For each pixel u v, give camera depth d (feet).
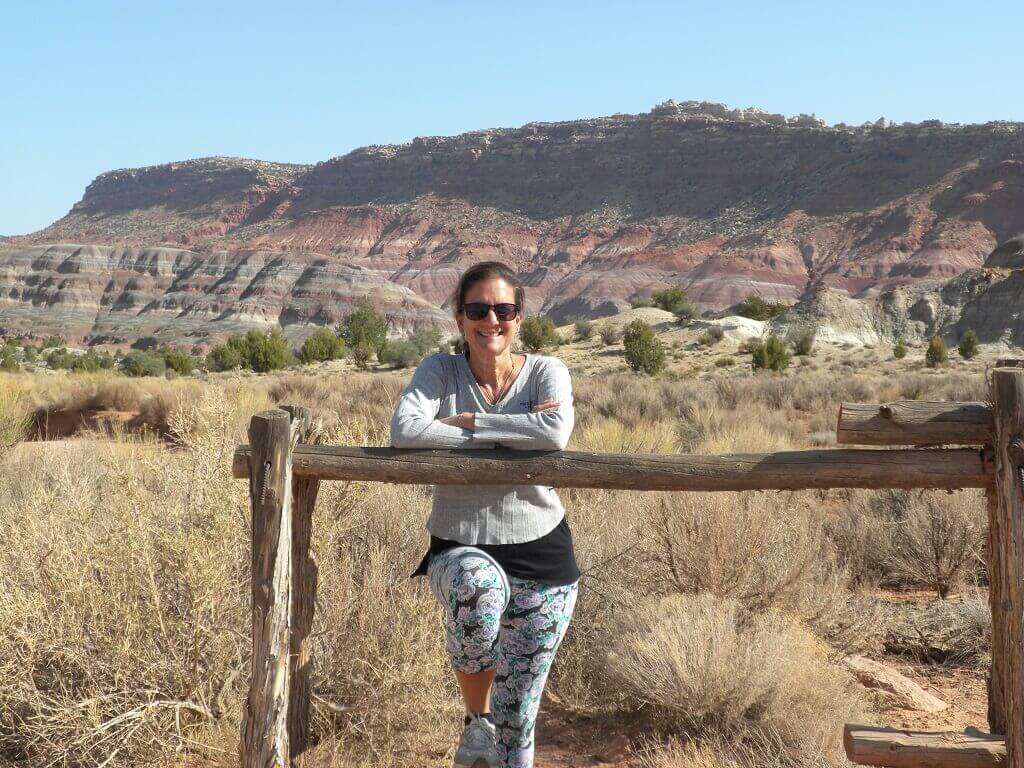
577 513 22.08
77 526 15.06
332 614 14.15
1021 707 9.36
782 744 13.11
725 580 18.19
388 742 13.16
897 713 15.38
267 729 9.95
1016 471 9.48
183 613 13.20
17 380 76.79
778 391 91.50
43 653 12.88
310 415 11.20
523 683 10.45
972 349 291.58
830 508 29.55
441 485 10.50
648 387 96.43
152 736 12.09
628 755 13.55
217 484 15.40
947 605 20.35
